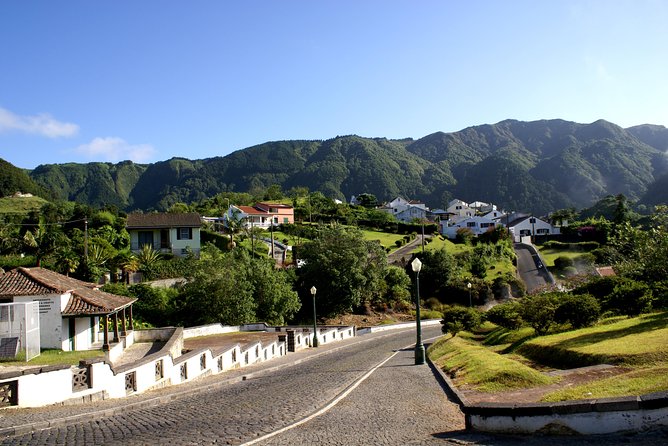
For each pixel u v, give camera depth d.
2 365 21.53
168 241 58.88
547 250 95.56
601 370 13.56
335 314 57.19
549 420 8.91
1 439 10.66
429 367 21.09
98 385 15.45
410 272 71.88
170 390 17.84
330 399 14.09
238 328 42.41
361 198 150.00
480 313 39.59
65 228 71.00
